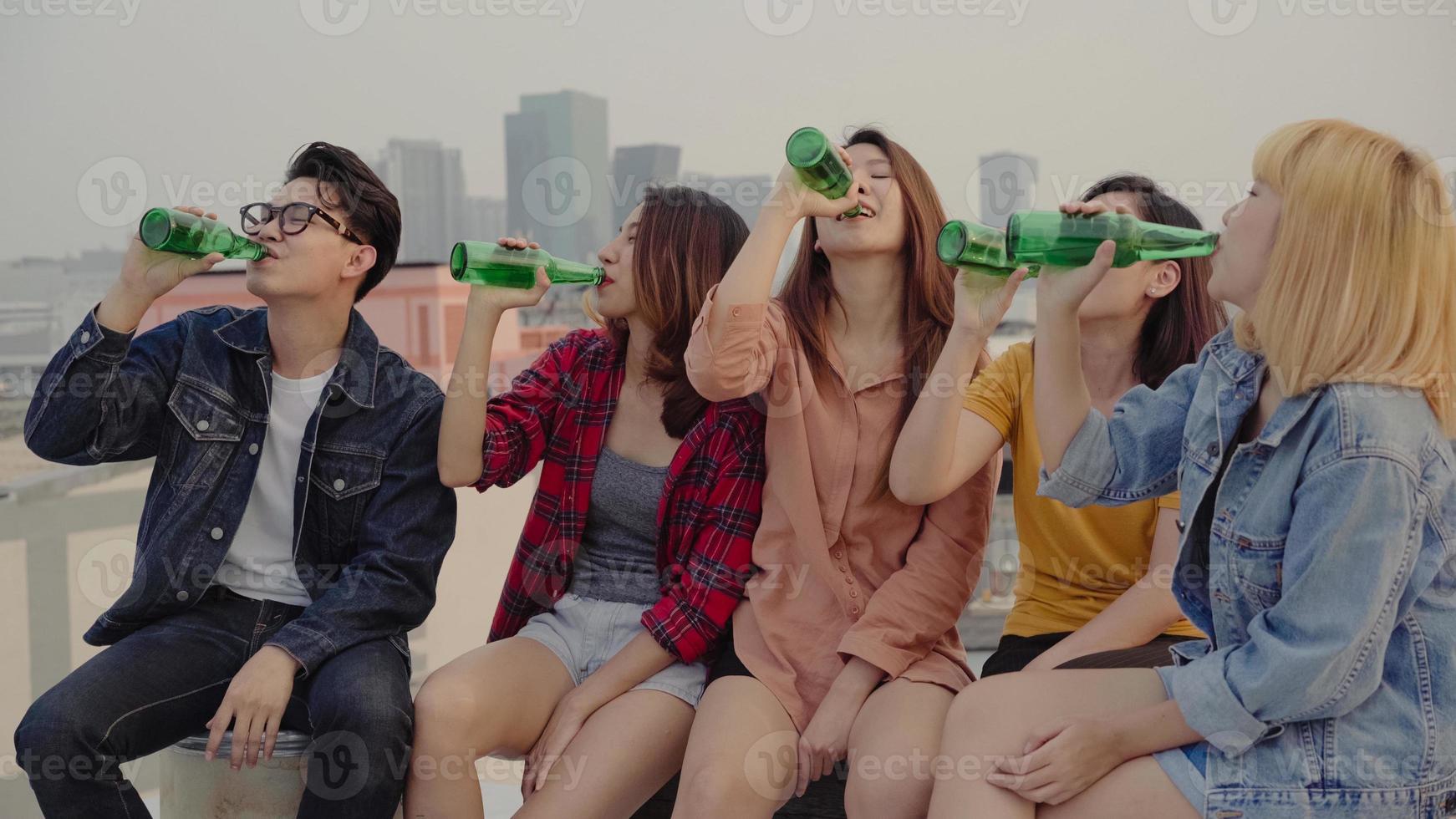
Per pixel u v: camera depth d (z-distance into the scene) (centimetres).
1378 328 103
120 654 138
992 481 150
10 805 200
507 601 158
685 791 127
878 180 146
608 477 155
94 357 138
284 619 149
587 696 141
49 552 223
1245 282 112
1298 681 101
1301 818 103
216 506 146
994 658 151
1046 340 124
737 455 150
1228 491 112
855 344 151
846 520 148
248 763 131
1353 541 100
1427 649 104
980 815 109
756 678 140
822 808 142
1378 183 103
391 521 146
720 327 133
